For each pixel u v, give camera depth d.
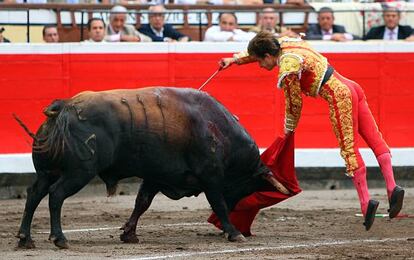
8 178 21.58
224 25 23.02
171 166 14.89
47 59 21.77
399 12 24.20
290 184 15.74
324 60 15.01
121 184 22.08
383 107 23.14
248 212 15.79
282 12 23.36
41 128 14.50
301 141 22.92
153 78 22.17
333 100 14.90
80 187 14.34
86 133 14.32
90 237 15.76
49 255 13.79
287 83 14.99
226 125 15.25
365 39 24.16
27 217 14.53
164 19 23.45
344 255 13.71
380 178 23.11
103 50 21.97
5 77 21.59
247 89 22.55
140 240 15.40
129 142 14.61
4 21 22.75
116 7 23.12
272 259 13.38
